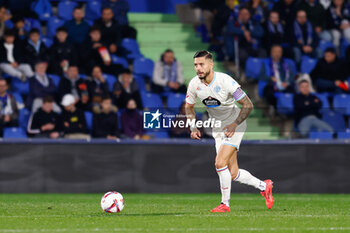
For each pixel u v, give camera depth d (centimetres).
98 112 4859
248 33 6128
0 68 5381
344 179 4791
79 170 4609
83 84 5131
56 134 4759
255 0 6462
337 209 3025
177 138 4956
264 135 5338
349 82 6006
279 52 5797
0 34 5731
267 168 4756
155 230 1955
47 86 5097
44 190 4562
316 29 6450
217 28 6431
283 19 6334
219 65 6100
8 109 4888
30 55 5481
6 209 2930
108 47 5853
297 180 4772
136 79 5909
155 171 4694
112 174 4650
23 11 6009
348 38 6481
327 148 4791
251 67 5838
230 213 2600
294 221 2256
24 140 4541
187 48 6575
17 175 4525
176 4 7031
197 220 2269
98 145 4638
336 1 6550
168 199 3938
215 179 4728
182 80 5706
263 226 2080
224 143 2638
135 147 4678
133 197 4188
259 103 5544
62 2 6456
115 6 6244
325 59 5847
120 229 1983
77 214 2598
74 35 5812
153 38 6625
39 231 1930
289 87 5744
